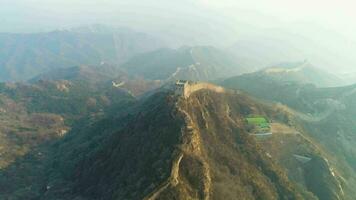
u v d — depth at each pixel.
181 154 182.12
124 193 176.62
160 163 179.00
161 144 193.12
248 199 189.12
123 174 195.25
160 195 163.62
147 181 173.50
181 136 192.25
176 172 173.88
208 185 176.62
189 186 172.50
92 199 199.00
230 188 187.88
